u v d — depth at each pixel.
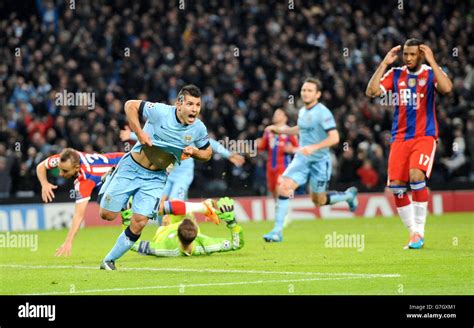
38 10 27.94
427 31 30.30
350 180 24.67
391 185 14.11
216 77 26.62
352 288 9.50
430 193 24.84
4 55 26.23
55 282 10.27
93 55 26.55
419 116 13.77
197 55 27.16
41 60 25.95
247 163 24.25
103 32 27.16
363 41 29.23
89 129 23.61
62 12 27.33
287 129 16.62
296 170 16.22
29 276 10.98
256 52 27.62
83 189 12.33
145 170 11.07
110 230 20.91
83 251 14.77
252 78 27.14
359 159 24.69
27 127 23.55
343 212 24.17
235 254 13.46
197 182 23.77
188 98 10.54
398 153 13.98
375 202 24.39
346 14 30.11
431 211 24.78
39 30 27.08
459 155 26.00
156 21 28.23
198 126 10.84
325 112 15.77
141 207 11.12
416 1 30.84
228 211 13.12
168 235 13.05
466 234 16.70
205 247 13.12
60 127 23.36
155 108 10.71
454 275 10.47
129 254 13.77
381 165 24.80
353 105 26.72
